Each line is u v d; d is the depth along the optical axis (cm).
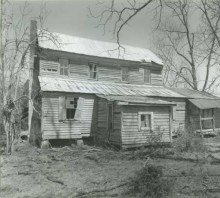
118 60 2591
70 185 952
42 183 984
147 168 857
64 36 2603
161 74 2912
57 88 2008
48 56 2261
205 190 826
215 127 2716
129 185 892
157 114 1938
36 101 2125
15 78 1631
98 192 856
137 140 1827
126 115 1816
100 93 2144
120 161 1398
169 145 1903
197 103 2538
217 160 1347
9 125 1595
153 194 800
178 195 801
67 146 1930
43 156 1516
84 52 2417
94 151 1714
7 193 865
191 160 1362
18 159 1427
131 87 2578
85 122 2117
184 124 2611
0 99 1606
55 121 1970
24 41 1627
